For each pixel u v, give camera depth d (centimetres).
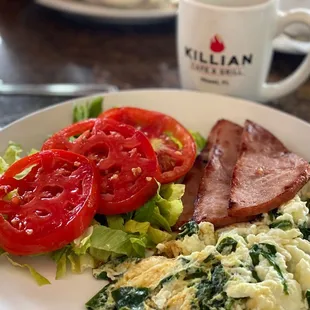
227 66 36
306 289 24
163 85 44
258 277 24
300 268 25
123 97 36
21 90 43
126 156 29
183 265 25
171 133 33
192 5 35
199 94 36
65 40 52
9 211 27
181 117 36
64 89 43
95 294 25
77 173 28
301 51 43
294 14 36
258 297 23
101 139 30
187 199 30
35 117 33
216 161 32
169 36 52
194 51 36
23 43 51
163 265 25
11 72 46
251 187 28
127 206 28
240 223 28
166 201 29
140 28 53
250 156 31
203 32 35
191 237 27
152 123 33
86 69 47
